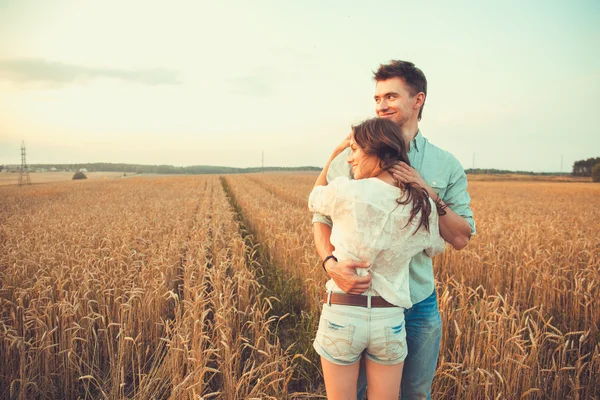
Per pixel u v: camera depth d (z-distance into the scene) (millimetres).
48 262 5418
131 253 6008
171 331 3463
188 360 3066
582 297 4504
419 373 2180
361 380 2254
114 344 3939
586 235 8203
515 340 3111
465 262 6160
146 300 4266
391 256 1823
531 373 3078
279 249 7594
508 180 75562
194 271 5582
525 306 4980
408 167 1852
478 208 17234
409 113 2146
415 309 2125
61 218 11914
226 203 17234
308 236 7648
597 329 4168
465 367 3254
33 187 39219
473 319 3867
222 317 3652
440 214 1976
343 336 1842
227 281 5176
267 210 12234
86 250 6195
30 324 3891
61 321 3834
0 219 12383
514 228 9227
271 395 3096
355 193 1785
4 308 4129
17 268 5152
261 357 3674
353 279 1785
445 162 2176
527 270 5465
